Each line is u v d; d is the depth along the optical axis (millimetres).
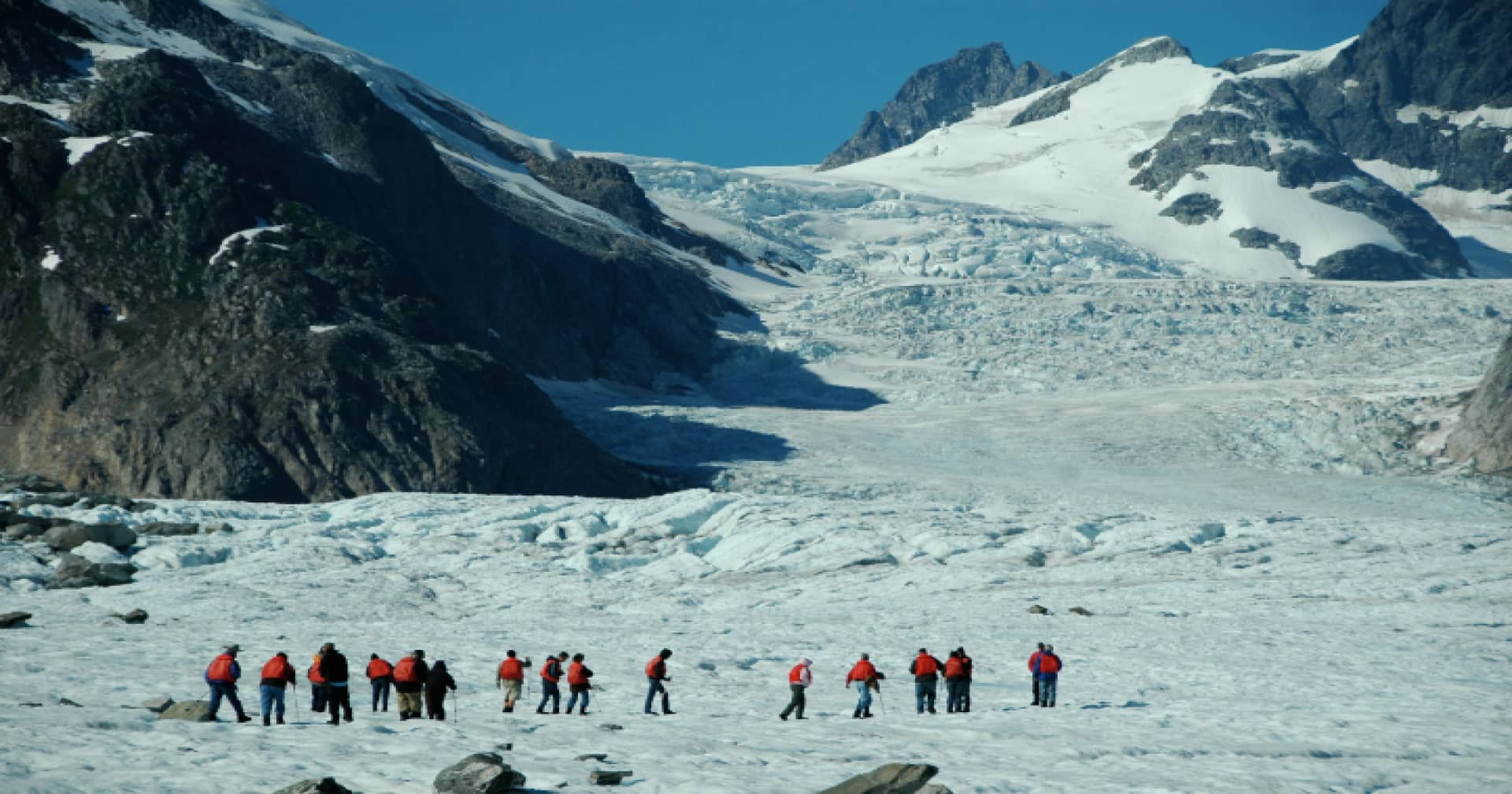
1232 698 25625
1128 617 42875
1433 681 27562
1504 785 16125
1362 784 16062
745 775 16375
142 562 57438
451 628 41594
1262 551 58531
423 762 16672
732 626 42062
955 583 54750
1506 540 59781
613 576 61188
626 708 25672
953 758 18062
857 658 33719
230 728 19891
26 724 18781
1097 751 18500
